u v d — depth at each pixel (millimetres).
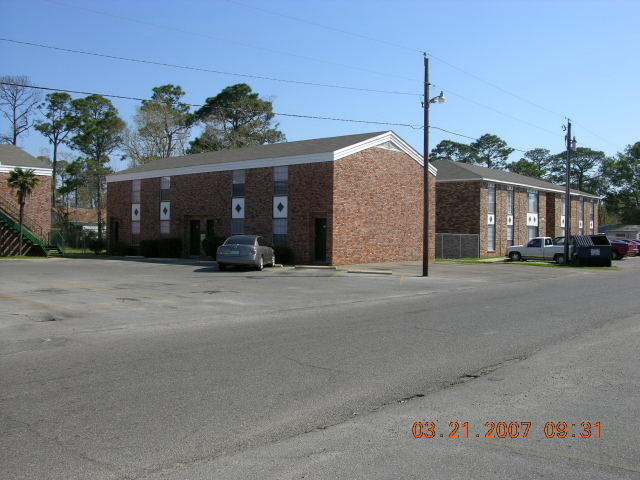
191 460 4289
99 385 6262
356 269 25078
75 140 65562
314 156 27297
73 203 80250
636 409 5602
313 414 5375
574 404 5762
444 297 15602
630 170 89812
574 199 54156
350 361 7535
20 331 9688
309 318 11414
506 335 9578
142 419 5172
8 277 19625
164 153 60469
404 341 8961
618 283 20578
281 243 28781
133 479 3961
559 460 4352
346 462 4273
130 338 9125
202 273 22156
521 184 45062
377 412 5469
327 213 26797
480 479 3992
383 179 29938
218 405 5602
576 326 10570
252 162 30078
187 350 8172
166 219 35250
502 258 39000
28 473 4023
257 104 59875
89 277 19922
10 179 33656
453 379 6699
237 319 11211
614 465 4266
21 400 5707
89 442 4613
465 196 41062
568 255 32375
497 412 5496
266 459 4320
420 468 4180
